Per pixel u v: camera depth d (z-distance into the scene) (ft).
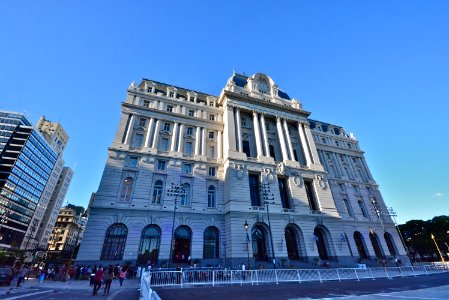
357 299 39.52
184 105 154.61
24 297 49.16
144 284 36.68
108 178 113.50
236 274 72.43
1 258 178.70
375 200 182.50
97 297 49.29
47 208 411.13
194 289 59.11
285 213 128.26
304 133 173.17
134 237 104.99
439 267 120.26
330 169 184.85
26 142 337.52
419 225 234.17
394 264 148.87
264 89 182.09
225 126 149.38
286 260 114.83
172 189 121.70
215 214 123.34
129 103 138.31
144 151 127.13
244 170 133.18
